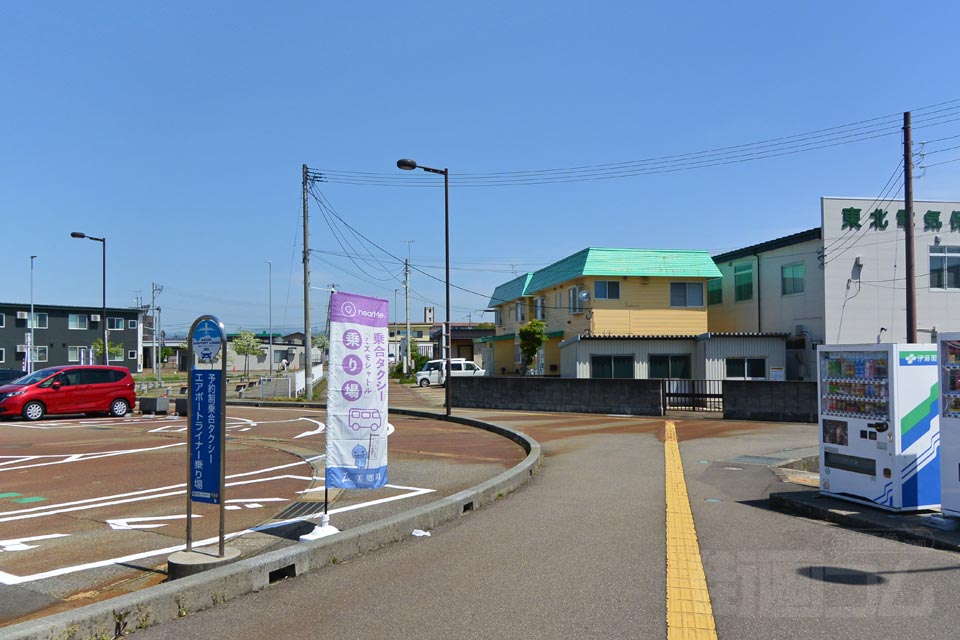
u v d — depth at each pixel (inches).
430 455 508.4
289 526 283.9
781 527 283.0
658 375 1092.5
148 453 525.0
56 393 831.1
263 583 211.2
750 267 1196.5
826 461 319.6
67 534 279.7
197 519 306.3
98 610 170.9
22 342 2171.5
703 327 1214.9
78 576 225.6
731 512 312.2
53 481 404.5
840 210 994.7
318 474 426.0
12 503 342.3
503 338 1669.5
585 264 1181.7
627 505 328.8
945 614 182.4
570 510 319.0
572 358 1102.4
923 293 1010.1
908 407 286.5
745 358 1053.2
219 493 218.7
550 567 228.1
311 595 203.5
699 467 443.5
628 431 663.8
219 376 220.4
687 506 324.5
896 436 284.2
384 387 281.7
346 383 270.7
